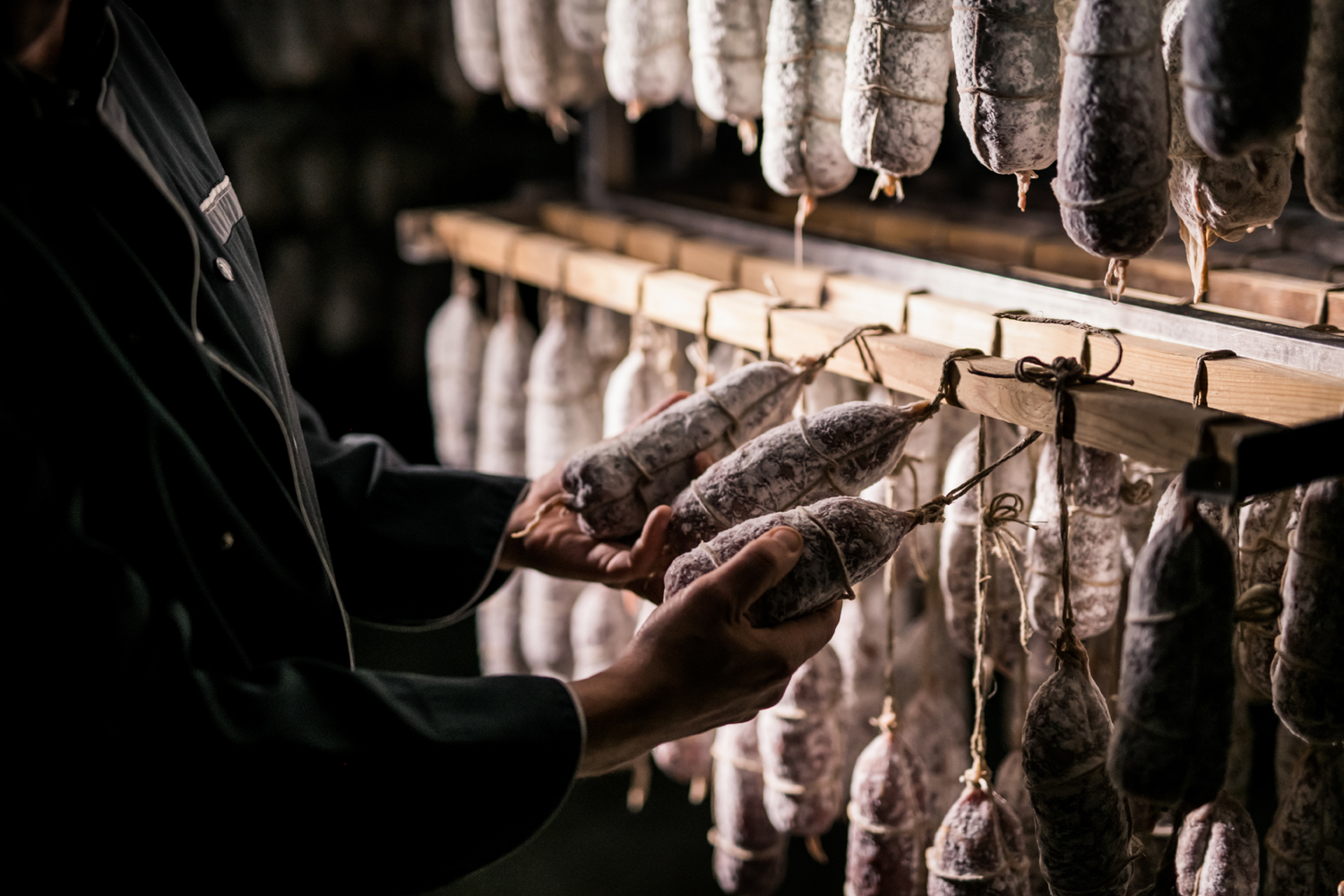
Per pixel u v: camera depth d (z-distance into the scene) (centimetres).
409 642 248
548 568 98
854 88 85
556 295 152
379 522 100
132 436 65
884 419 81
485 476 105
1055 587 89
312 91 278
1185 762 61
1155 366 83
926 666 121
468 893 173
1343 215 65
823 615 75
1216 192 72
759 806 115
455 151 277
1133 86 63
